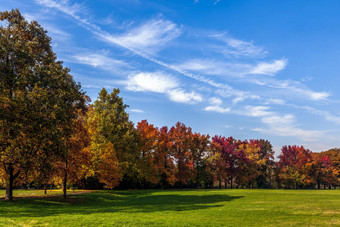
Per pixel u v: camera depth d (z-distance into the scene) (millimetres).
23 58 22781
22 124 21422
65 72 28828
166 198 36000
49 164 24062
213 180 66500
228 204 28625
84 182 49875
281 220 18734
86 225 14891
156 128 61500
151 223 16172
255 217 19938
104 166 39281
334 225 17016
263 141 87875
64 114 24094
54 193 39469
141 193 44250
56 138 22953
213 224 16750
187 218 18984
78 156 30266
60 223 15164
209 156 68062
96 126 43875
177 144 61031
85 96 33000
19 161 22156
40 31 27312
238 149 77375
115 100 52375
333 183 89125
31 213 18844
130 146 50188
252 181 79438
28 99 21594
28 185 51781
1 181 28250
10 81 22578
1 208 19875
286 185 82500
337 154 104562
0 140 21469
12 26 25203
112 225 15109
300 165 81688
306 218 19594
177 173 59812
